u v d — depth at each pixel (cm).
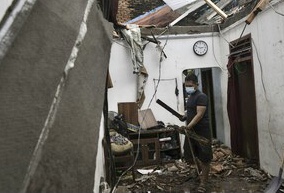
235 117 503
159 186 399
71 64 81
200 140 355
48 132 64
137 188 396
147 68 560
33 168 58
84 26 98
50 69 70
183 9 561
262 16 390
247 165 456
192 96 367
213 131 671
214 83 632
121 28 490
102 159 328
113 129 471
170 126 512
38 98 63
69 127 72
